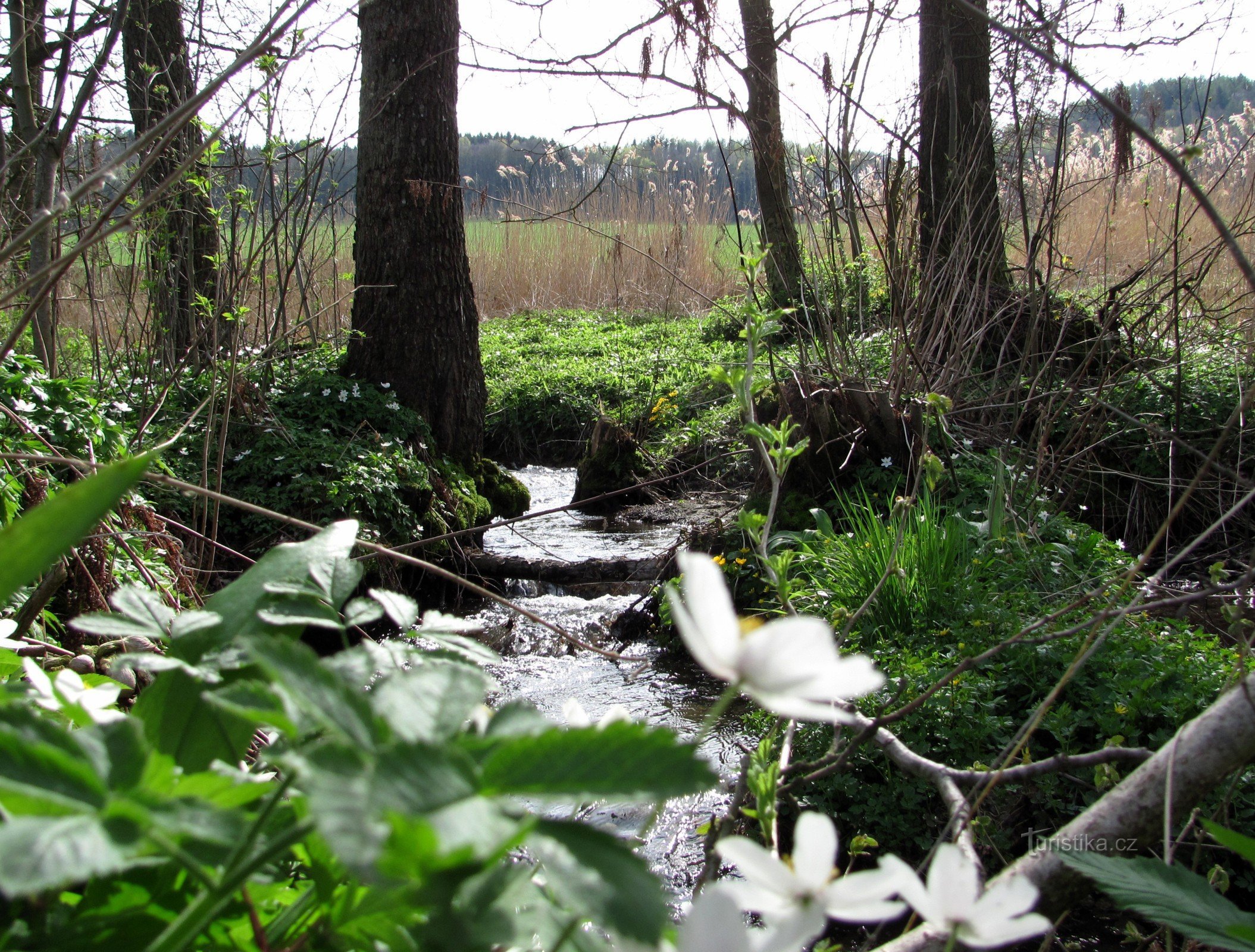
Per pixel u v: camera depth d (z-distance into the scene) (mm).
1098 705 3162
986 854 2777
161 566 3566
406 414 7305
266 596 824
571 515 8219
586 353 12828
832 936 2633
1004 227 6023
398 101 7359
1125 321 7008
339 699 503
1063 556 4301
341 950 650
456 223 7703
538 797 454
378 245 7539
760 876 555
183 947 499
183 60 5496
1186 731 1171
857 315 7723
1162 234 7320
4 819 537
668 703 4668
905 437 5422
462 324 7777
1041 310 5613
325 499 5746
